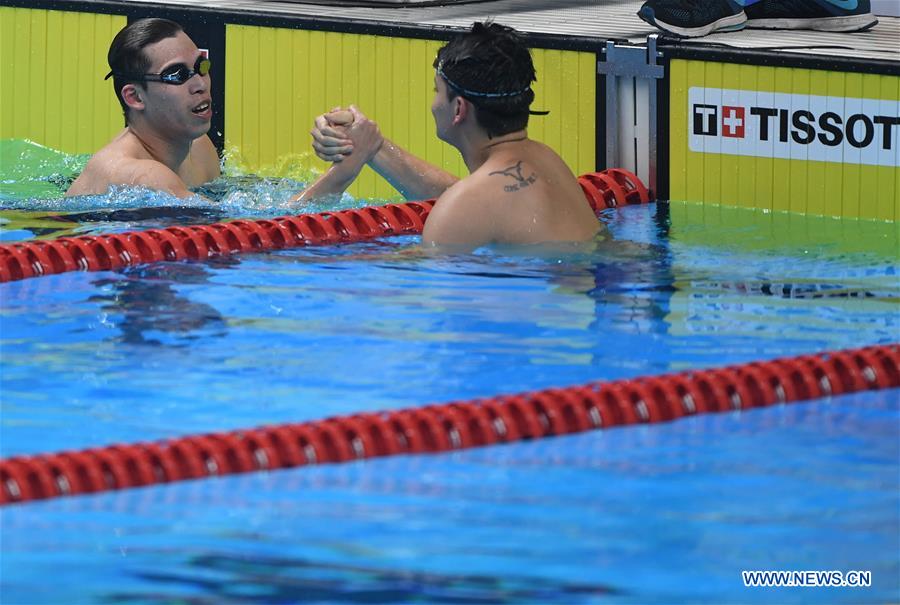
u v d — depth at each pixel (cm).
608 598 743
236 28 1992
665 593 749
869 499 873
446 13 2014
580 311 1259
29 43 2106
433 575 769
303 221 1553
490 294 1308
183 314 1266
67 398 1044
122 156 1697
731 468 933
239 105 2020
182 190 1691
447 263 1416
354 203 1723
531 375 1092
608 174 1783
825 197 1669
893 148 1608
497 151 1474
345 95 1939
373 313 1255
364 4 2064
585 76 1805
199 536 823
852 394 1096
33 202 1681
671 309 1266
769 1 1859
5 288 1360
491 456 962
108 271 1423
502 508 864
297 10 2003
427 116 1883
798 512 853
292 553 798
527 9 2077
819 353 1142
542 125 1853
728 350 1153
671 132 1762
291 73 1970
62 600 741
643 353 1145
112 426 987
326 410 1020
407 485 905
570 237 1466
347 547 805
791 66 1658
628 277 1368
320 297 1312
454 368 1109
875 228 1594
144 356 1145
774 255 1465
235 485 907
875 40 1777
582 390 1050
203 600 741
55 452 938
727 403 1062
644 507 862
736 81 1703
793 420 1035
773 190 1705
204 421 997
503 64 1445
